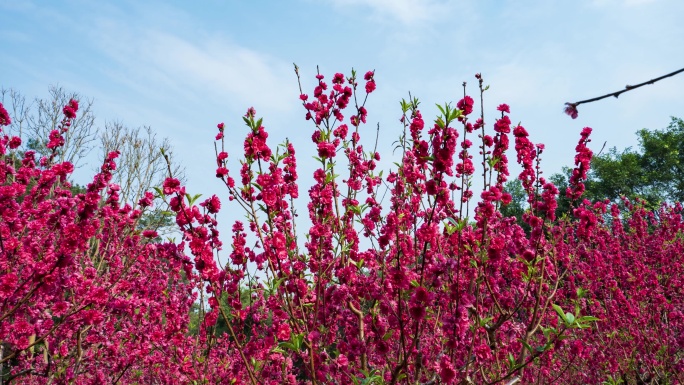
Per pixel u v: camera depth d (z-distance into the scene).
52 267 4.42
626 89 2.01
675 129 32.81
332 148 4.86
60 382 6.43
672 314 9.01
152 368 7.09
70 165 5.16
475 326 3.96
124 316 7.05
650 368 8.47
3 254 4.73
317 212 5.23
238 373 5.90
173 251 5.19
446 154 3.63
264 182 4.15
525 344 4.00
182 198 3.69
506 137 4.90
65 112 6.09
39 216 4.89
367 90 6.29
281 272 4.20
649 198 30.20
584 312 8.41
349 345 4.68
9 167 5.30
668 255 11.33
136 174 18.72
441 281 4.11
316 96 6.22
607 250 10.11
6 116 5.53
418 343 3.90
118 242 7.37
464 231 4.70
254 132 4.11
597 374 8.50
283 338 4.35
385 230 4.31
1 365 6.53
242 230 5.74
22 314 5.06
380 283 4.58
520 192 29.47
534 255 4.73
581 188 4.93
